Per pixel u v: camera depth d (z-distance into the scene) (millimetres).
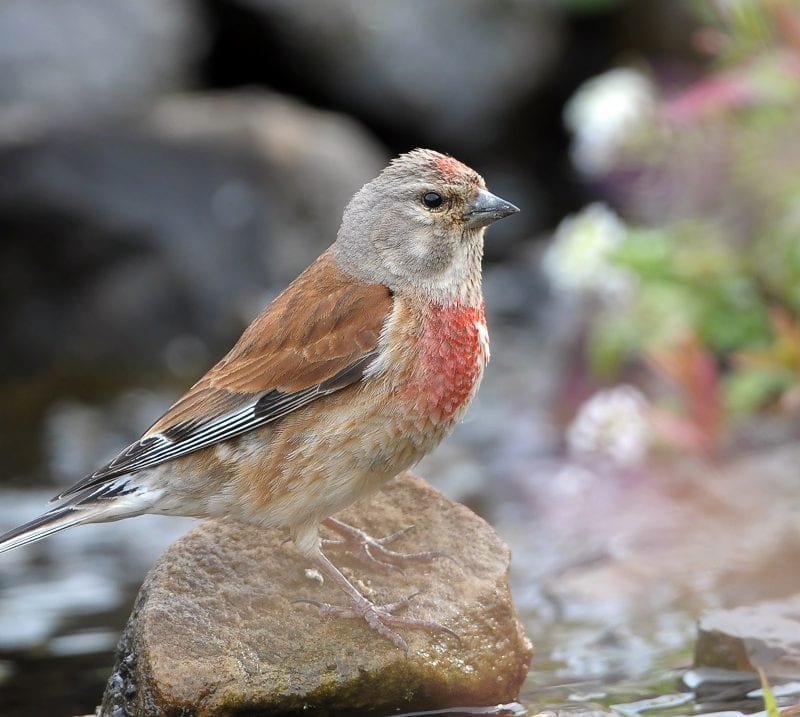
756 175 12016
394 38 18734
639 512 10945
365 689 6742
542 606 9188
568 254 12773
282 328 7285
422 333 7238
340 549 7371
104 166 15703
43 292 15477
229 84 18906
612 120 12641
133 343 15547
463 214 7449
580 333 14117
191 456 7160
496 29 18891
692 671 7535
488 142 18844
